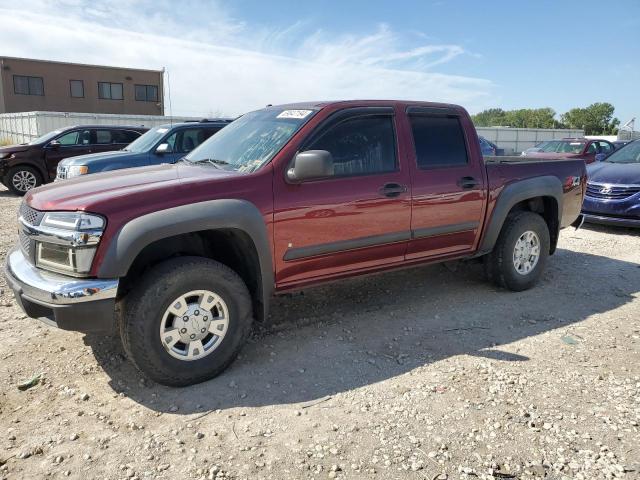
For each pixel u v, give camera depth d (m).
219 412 3.15
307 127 3.94
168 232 3.25
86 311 3.10
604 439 2.89
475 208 4.84
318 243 3.93
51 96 41.22
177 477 2.59
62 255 3.18
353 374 3.62
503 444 2.85
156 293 3.23
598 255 7.09
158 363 3.30
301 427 3.00
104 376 3.57
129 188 3.39
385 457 2.74
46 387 3.42
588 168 9.41
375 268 4.37
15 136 29.94
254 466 2.67
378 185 4.17
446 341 4.18
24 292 3.24
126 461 2.70
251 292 3.85
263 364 3.78
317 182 3.90
